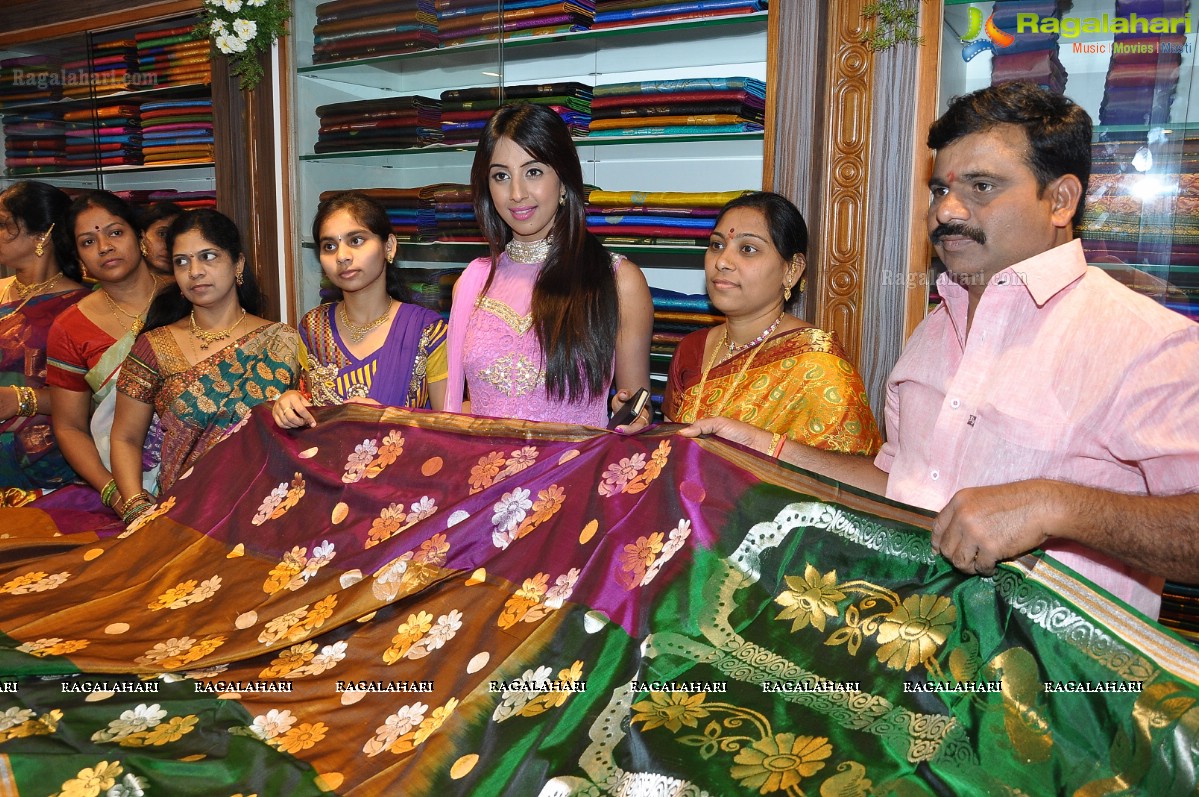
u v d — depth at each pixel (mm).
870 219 2533
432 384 2559
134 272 2969
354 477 1850
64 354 2877
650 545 1473
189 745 1313
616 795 1118
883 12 2424
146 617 1678
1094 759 1095
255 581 1742
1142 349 1256
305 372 2617
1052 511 1154
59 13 4148
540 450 1729
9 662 1460
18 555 2098
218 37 3527
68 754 1249
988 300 1410
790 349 2088
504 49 3598
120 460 2623
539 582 1517
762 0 2895
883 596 1308
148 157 4145
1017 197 1318
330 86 3658
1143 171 2375
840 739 1154
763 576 1388
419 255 3609
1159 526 1125
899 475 1549
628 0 3117
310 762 1268
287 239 3691
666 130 3166
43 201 3277
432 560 1614
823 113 2561
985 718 1159
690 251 3209
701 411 2152
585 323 2121
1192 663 1104
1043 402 1341
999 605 1232
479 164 2193
